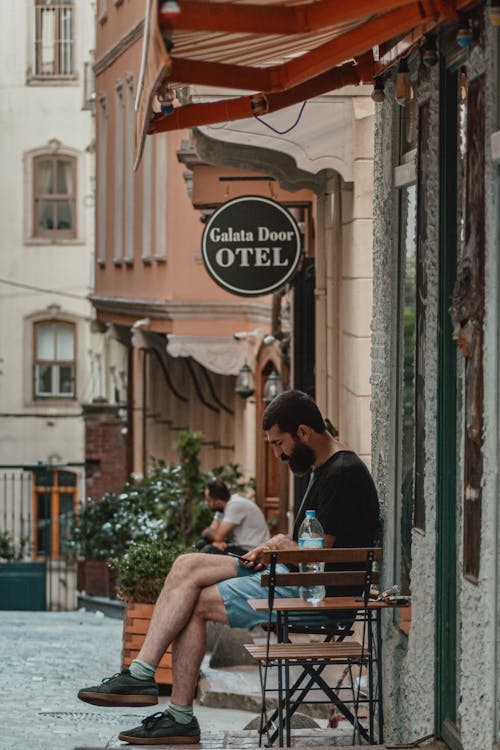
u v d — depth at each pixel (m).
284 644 8.78
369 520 9.41
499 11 6.88
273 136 13.36
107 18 32.59
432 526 8.30
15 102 46.34
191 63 7.98
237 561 9.19
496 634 7.16
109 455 40.81
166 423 32.25
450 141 8.18
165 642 9.02
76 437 46.53
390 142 9.63
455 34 7.97
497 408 7.15
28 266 46.62
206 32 6.74
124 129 30.78
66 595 30.91
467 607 7.49
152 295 27.75
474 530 7.38
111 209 32.41
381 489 9.77
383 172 9.84
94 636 19.50
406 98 8.71
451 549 8.11
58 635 19.67
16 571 31.00
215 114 9.06
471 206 7.51
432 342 8.34
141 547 13.69
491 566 7.16
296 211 19.94
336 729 9.93
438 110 8.27
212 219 17.16
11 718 11.62
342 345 14.72
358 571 8.91
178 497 24.09
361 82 9.68
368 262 13.45
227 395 29.03
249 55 7.67
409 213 9.35
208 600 9.05
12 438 46.59
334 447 9.57
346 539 9.34
